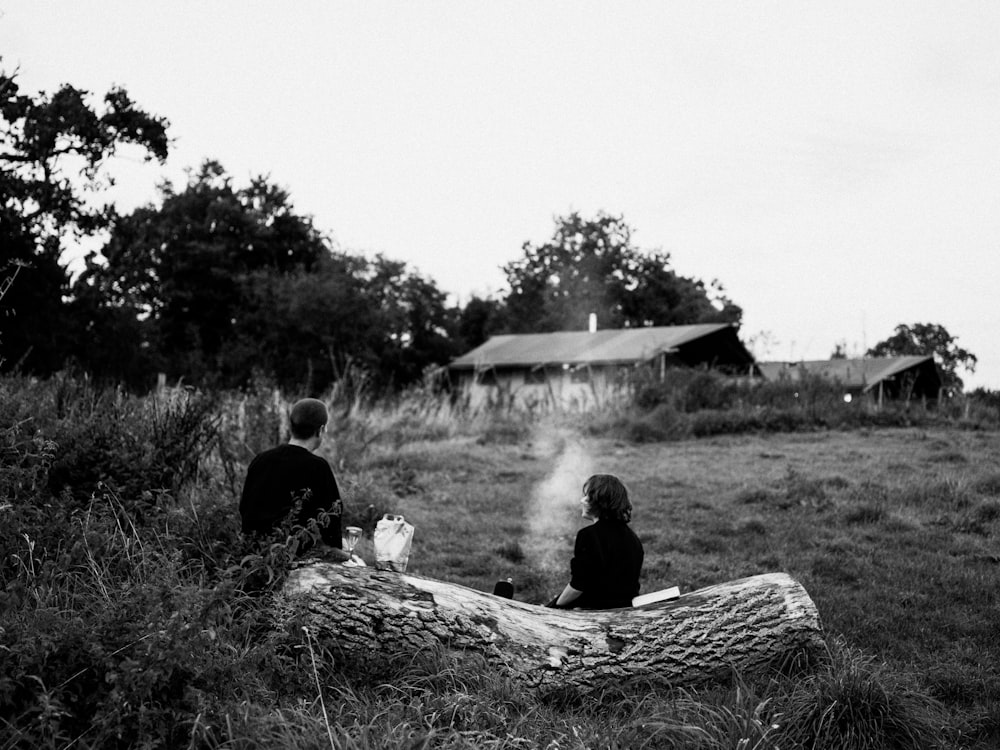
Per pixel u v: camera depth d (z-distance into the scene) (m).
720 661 4.59
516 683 4.34
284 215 51.25
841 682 4.06
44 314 25.72
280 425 11.25
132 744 3.47
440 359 45.69
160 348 41.91
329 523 5.15
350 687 4.30
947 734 4.15
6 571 4.72
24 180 25.38
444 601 4.67
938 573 7.37
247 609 4.60
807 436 18.39
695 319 64.88
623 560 5.34
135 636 3.70
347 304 41.41
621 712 4.30
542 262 68.75
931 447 16.11
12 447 5.76
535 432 20.09
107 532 5.11
